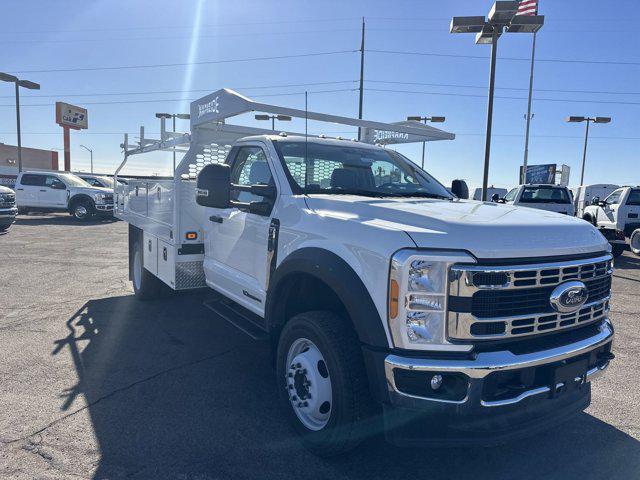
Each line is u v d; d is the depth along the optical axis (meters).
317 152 4.20
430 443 2.61
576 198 26.09
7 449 3.14
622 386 4.40
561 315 2.79
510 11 13.16
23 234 15.61
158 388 4.15
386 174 4.43
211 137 5.34
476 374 2.50
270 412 3.76
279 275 3.44
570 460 3.20
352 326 3.03
